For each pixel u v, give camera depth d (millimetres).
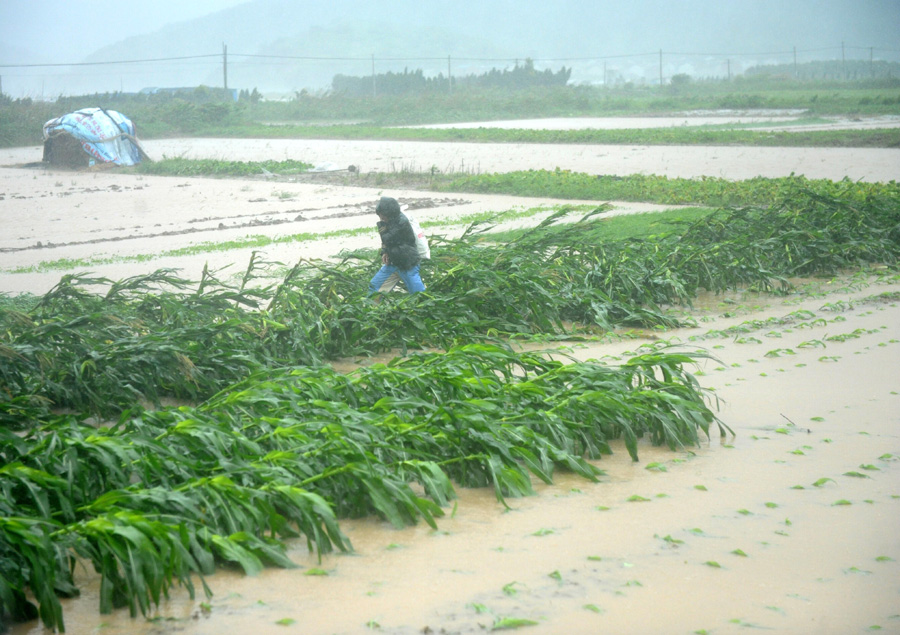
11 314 8320
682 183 27094
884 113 65875
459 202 27156
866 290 14094
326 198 29891
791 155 38281
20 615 4605
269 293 11430
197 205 28750
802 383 9133
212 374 8602
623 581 4996
